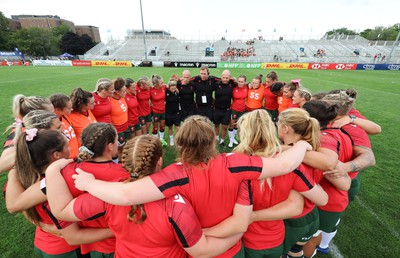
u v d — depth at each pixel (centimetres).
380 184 369
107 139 134
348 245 250
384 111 821
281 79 1636
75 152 289
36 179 134
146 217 104
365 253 240
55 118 181
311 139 148
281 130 159
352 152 187
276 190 135
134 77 1672
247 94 549
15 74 1850
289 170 123
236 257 143
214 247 116
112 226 113
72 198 121
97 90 361
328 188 193
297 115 150
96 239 133
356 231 271
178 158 122
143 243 110
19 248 247
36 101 211
